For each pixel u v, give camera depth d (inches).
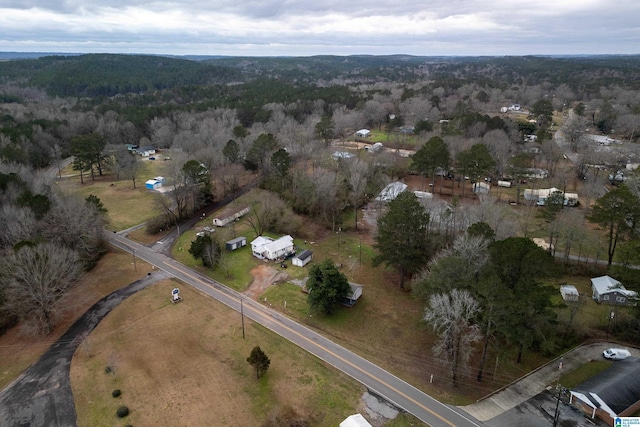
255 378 1861.5
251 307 2413.9
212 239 2970.0
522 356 1963.6
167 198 3727.9
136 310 2362.2
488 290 1689.2
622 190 2508.6
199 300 2469.2
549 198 3053.6
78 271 2559.1
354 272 2780.5
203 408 1700.3
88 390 1795.0
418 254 2455.7
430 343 2090.3
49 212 2829.7
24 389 1808.6
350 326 2242.9
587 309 2283.5
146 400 1738.4
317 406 1710.1
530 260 1754.4
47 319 2202.3
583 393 1643.7
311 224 3582.7
